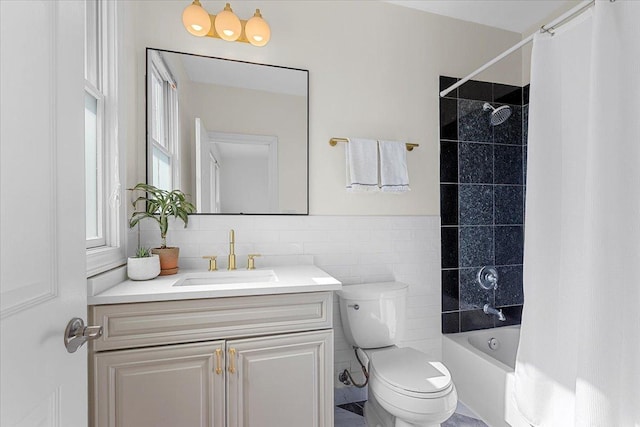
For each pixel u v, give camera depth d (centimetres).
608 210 114
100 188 142
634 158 112
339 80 203
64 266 68
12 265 53
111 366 114
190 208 167
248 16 187
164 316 120
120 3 149
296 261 193
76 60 73
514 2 213
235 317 128
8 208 52
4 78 51
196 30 165
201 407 123
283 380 133
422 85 221
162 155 173
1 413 50
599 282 114
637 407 109
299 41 196
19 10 55
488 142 236
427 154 221
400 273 214
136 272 140
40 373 60
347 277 202
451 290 225
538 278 146
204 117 179
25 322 56
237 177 184
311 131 197
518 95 244
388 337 181
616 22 116
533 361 146
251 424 129
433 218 221
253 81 187
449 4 215
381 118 211
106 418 113
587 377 116
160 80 173
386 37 213
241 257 183
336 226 200
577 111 136
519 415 161
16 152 54
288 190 192
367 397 200
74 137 72
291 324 134
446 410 134
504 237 238
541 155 146
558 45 144
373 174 201
